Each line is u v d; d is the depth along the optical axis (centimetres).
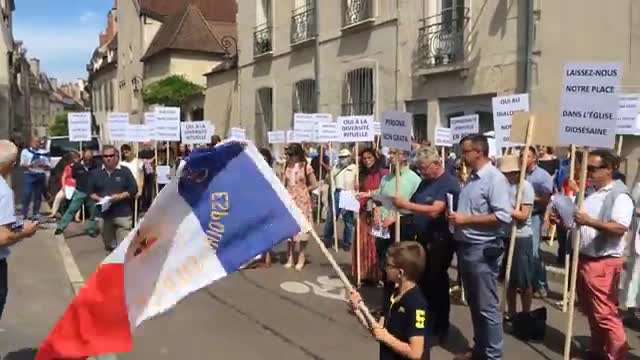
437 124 1491
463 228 552
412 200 628
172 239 349
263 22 2377
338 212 1174
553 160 1048
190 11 3634
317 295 820
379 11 1673
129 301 348
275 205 358
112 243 995
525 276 660
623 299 648
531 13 1236
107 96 5309
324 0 1922
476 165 549
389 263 394
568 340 553
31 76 10425
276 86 2258
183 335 663
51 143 2077
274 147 2141
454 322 705
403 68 1591
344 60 1831
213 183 352
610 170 547
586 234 555
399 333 386
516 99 777
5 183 507
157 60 3672
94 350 346
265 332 672
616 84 531
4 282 529
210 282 350
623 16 1097
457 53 1420
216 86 2819
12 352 604
